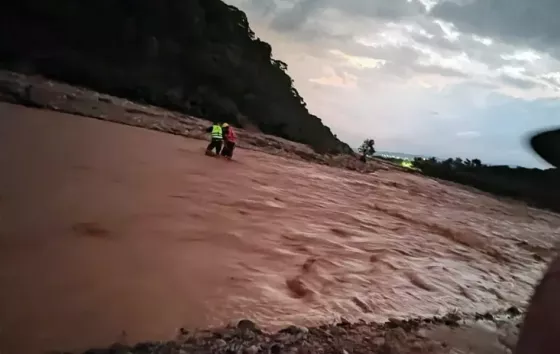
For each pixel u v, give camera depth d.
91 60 27.69
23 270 5.97
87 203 9.02
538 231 20.91
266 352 4.90
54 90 21.62
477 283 10.21
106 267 6.50
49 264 6.27
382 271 9.25
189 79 32.53
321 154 28.22
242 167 17.59
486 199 27.58
